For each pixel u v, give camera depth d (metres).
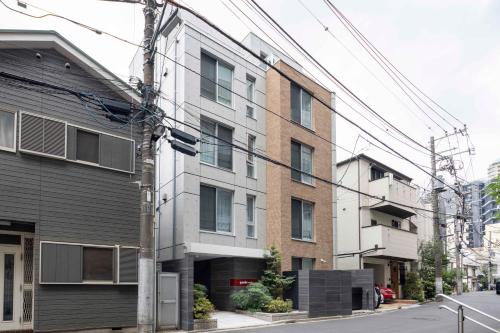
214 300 21.95
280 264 22.22
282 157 23.30
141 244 10.99
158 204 21.70
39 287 14.09
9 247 14.91
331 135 27.16
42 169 14.65
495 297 36.75
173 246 19.94
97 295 15.23
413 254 34.22
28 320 14.91
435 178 33.03
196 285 18.84
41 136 14.63
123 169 16.38
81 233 15.16
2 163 13.90
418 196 39.97
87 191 15.50
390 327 17.44
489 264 81.12
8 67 14.36
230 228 21.53
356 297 25.05
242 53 24.70
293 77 24.81
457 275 45.88
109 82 16.17
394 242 31.77
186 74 20.41
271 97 24.19
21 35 14.35
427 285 35.66
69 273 14.66
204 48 21.41
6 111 14.18
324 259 25.22
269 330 16.55
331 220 26.16
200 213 20.28
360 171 32.59
